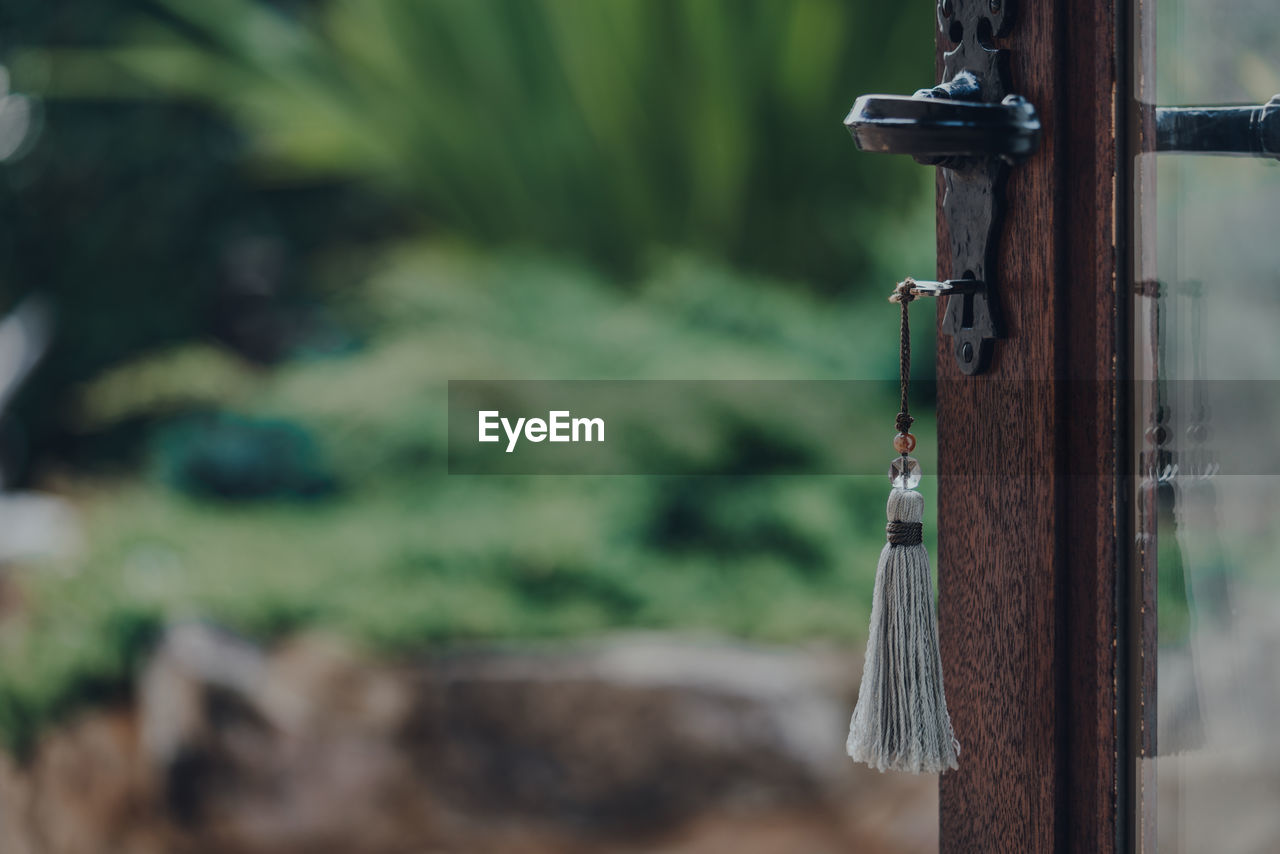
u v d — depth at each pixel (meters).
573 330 5.72
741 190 6.65
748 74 6.50
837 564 4.79
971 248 1.42
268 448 6.18
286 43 7.59
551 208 7.09
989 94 1.40
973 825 1.43
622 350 5.52
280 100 7.46
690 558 4.91
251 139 8.29
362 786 4.16
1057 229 1.39
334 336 7.51
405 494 5.46
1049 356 1.39
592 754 4.08
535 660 4.21
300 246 8.55
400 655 4.40
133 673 4.70
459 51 7.02
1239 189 1.38
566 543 4.77
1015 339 1.41
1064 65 1.39
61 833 4.53
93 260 8.39
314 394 6.15
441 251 7.18
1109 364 1.38
